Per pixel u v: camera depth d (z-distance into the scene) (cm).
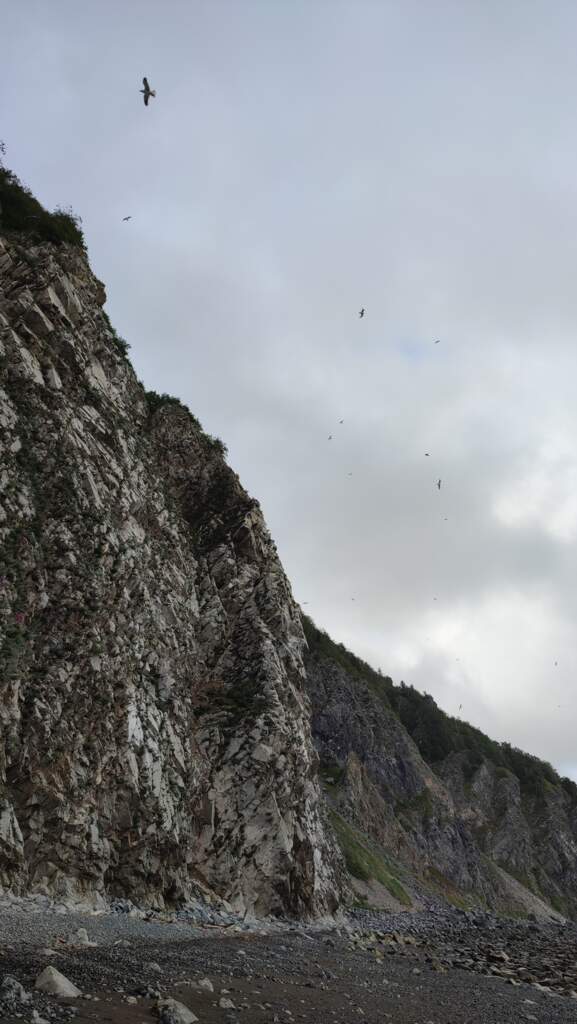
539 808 15312
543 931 6762
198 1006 1368
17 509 2794
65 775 2702
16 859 2341
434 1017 1752
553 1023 1912
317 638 12938
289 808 4106
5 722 2450
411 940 4028
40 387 3297
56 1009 1134
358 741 11438
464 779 14975
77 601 2978
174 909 3178
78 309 3903
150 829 3097
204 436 5391
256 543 5100
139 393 4862
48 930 1941
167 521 4412
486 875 11262
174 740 3528
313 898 4350
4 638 2519
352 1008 1672
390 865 8462
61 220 4144
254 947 2552
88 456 3528
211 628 4503
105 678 3061
